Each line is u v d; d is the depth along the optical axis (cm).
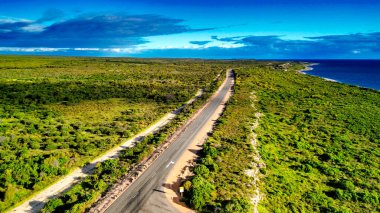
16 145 4644
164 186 3397
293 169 4388
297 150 5150
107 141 4975
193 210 2958
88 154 4425
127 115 6844
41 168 3722
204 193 3152
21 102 7969
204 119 6444
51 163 3891
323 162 4756
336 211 3309
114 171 3747
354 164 4741
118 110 7381
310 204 3456
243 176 3728
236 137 5206
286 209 3266
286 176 4094
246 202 3053
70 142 4916
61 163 3975
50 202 3011
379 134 6291
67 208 2984
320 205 3453
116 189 3328
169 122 6269
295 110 8094
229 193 3275
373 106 9100
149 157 4275
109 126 5884
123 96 9162
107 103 8144
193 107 7494
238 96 9125
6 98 8331
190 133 5403
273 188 3694
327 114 7825
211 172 3766
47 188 3447
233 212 2869
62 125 5828
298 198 3550
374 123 7131
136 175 3653
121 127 5819
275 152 4944
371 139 6000
